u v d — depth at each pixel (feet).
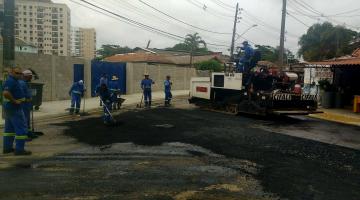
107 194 18.44
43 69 62.18
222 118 48.98
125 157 26.12
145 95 63.10
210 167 24.04
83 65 73.15
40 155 26.23
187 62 184.14
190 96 64.64
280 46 82.12
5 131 26.76
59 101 64.08
